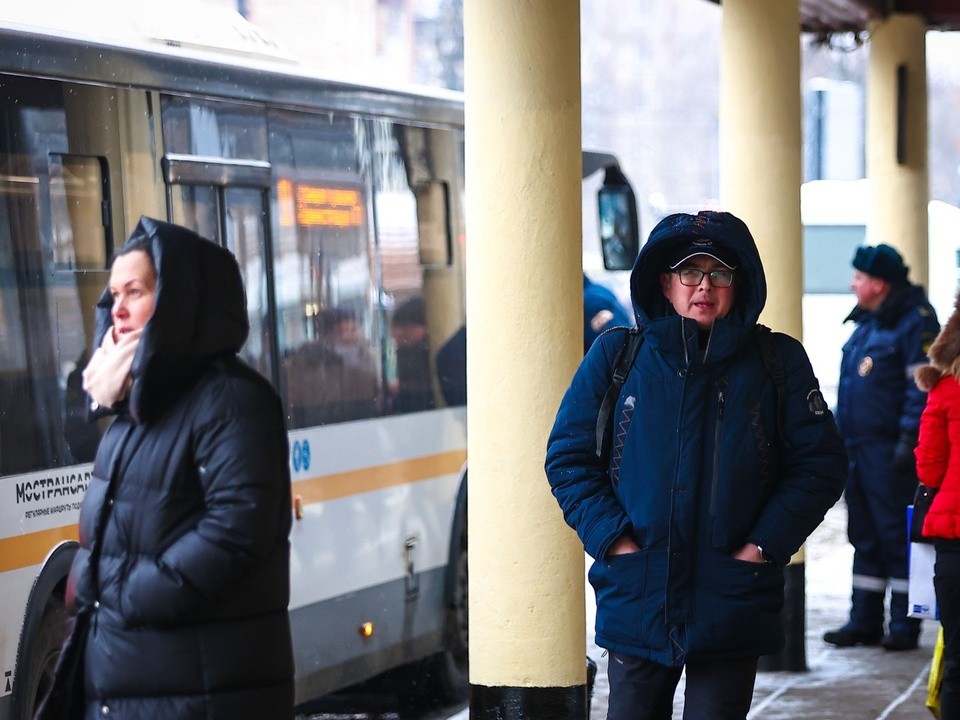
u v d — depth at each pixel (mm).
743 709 13852
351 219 23922
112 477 12297
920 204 36938
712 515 13531
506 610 17391
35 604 17375
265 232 22047
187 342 12180
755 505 13680
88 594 12312
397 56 149125
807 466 13750
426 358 25516
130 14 20609
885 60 36531
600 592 13914
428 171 25922
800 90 25500
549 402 17219
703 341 13969
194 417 12148
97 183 19094
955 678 18594
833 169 62312
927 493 19156
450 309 26328
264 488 12125
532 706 17375
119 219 19281
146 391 12070
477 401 17438
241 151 21672
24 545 17312
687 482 13531
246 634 12289
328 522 22812
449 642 26141
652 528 13547
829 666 26453
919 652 27641
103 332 12883
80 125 18859
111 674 12141
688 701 13805
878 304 27922
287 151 22609
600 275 77500
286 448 12562
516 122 17078
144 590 11953
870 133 37031
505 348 17219
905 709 23344
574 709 17484
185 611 11977
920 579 19375
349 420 23484
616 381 13969
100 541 12320
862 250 27938
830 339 69500
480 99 17203
